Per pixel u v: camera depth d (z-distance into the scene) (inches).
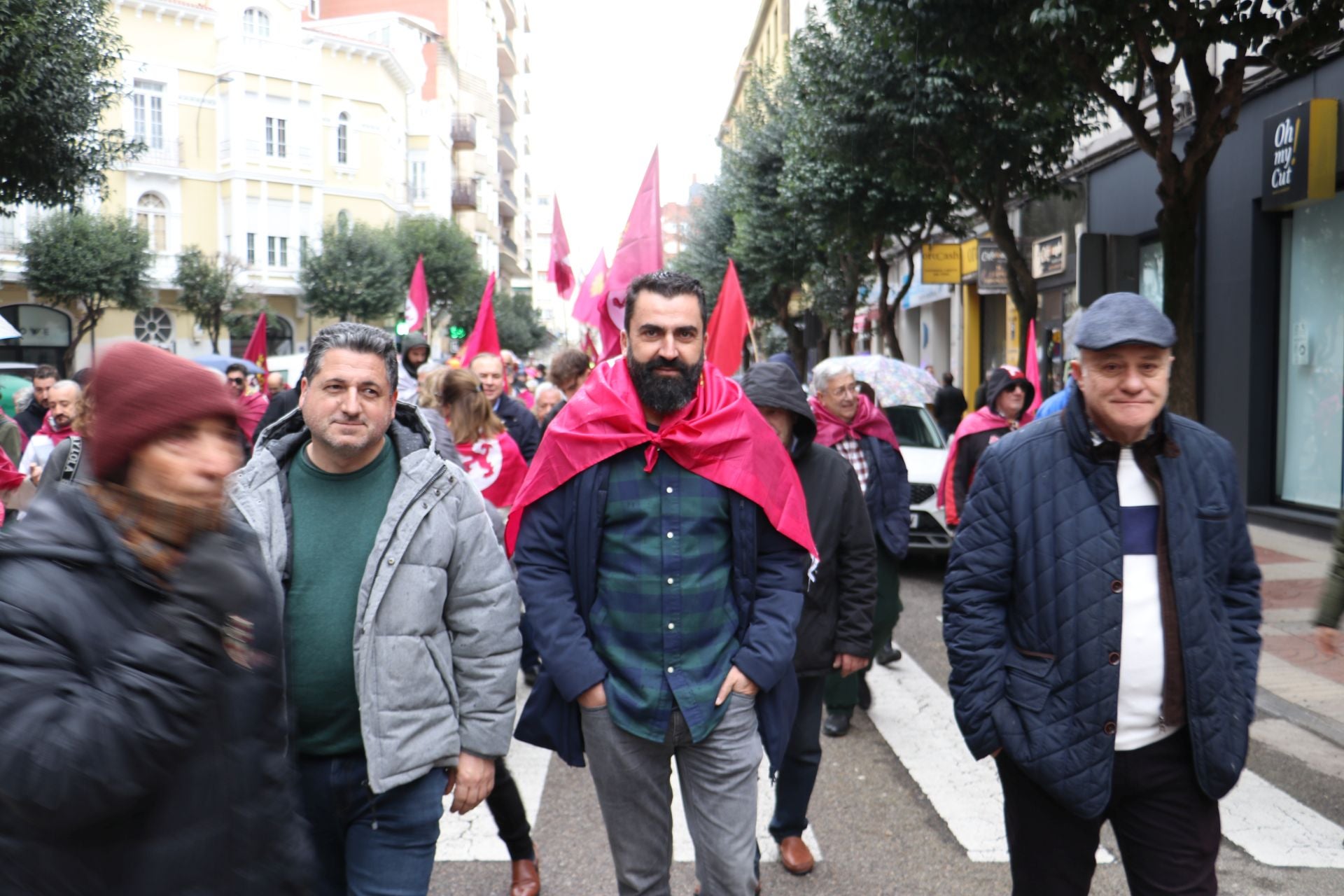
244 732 67.6
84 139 655.1
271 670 70.1
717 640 122.0
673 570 120.7
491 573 118.6
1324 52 482.0
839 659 180.1
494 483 247.9
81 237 1411.2
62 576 63.5
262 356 683.4
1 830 60.4
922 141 621.6
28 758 59.3
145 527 66.8
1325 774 215.9
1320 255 516.4
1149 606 111.0
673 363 122.2
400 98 2170.3
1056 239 831.7
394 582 112.4
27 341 1552.7
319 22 2122.3
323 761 114.0
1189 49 367.6
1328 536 486.3
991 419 313.1
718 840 122.6
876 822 195.8
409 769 111.0
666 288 122.3
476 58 2787.9
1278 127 512.1
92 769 60.5
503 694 119.1
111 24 669.3
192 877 64.9
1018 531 114.3
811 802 206.2
